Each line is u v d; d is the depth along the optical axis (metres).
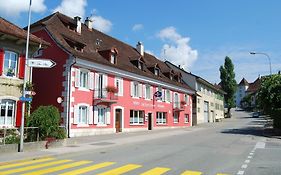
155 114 39.59
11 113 20.22
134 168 11.29
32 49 21.66
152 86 39.19
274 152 16.14
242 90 163.38
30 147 16.11
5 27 19.83
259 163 12.55
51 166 11.80
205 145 19.66
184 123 49.09
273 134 29.39
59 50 27.06
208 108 64.62
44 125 17.42
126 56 37.81
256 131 33.97
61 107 26.16
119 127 32.28
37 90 27.70
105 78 30.00
